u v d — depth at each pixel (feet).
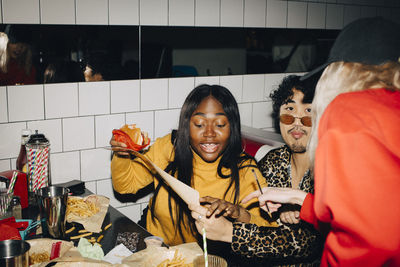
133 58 7.64
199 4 8.14
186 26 8.07
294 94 5.17
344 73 3.00
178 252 4.14
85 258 3.86
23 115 6.82
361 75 2.93
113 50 7.43
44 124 7.03
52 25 6.82
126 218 5.52
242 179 5.78
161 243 4.50
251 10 8.75
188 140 5.70
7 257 3.46
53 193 5.10
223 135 5.58
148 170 6.23
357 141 2.57
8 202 5.06
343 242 2.71
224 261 3.78
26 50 6.67
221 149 5.65
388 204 2.47
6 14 6.43
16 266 3.50
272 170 5.66
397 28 2.91
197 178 5.83
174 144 5.95
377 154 2.52
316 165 2.86
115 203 8.01
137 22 7.55
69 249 4.03
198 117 5.55
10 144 6.79
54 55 6.92
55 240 4.36
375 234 2.49
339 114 2.75
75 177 7.48
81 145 7.44
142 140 5.46
